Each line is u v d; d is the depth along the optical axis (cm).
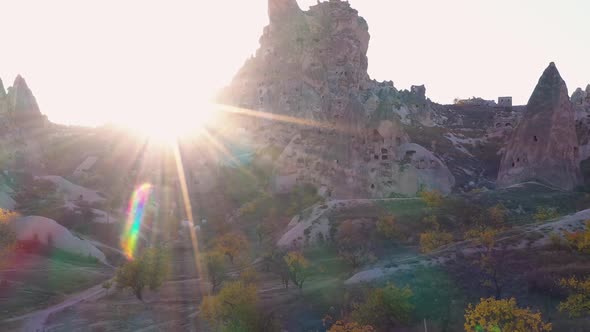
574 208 7569
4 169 12812
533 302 4262
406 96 15412
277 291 5741
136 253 9762
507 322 3125
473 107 17062
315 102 14788
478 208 7631
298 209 10312
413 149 10638
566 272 4597
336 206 8475
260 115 15562
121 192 13638
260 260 7788
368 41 16800
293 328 4528
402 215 7800
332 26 16288
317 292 5306
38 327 5144
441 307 4331
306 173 11744
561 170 9119
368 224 7644
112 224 10788
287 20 16475
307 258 7175
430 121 15075
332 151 11475
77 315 5566
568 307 3616
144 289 6644
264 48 16700
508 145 9856
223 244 8338
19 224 8700
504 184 9600
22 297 6097
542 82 9681
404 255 6259
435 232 6438
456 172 11175
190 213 12494
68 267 7819
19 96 18150
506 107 16725
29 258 7919
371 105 14100
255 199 11744
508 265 4966
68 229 9756
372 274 5278
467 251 5356
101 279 7438
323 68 15425
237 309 4488
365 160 10750
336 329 3712
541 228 5744
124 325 5203
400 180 10219
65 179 14000
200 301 6038
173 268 7925
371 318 4034
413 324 4094
